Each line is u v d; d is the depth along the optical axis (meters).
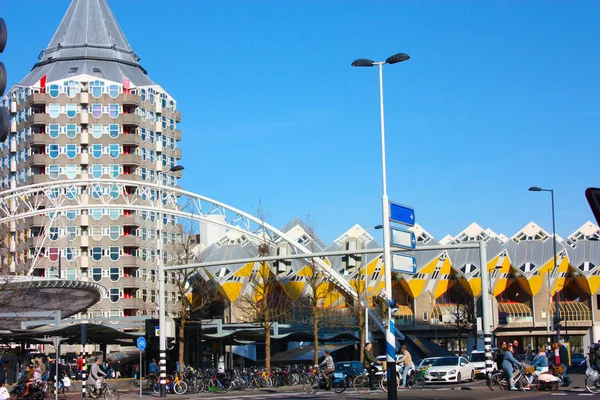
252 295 115.38
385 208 27.02
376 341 105.81
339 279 84.19
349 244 38.44
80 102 114.25
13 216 77.56
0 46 10.18
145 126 118.12
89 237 111.00
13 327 61.69
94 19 124.06
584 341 129.00
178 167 59.41
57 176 112.62
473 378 48.50
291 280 111.62
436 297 124.88
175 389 49.41
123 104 115.94
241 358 87.94
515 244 132.00
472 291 123.19
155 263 115.44
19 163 115.62
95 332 61.69
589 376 32.53
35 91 115.12
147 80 123.62
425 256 121.75
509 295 132.12
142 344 44.62
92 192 112.44
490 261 124.56
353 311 88.44
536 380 33.78
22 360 61.56
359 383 43.84
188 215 78.06
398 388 40.62
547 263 127.38
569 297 132.50
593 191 8.27
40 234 110.44
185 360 63.47
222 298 115.62
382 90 28.16
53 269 109.62
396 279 122.06
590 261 128.38
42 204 110.25
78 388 55.72
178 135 126.06
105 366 68.94
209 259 116.44
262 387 53.06
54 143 113.25
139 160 115.56
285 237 79.31
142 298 111.94
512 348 37.00
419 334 121.56
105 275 110.44
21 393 43.66
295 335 78.81
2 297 58.94
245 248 115.94
